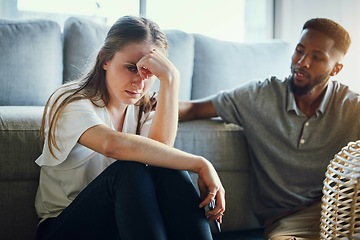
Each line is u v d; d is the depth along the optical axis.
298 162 1.84
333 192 1.43
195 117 2.02
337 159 1.43
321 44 1.79
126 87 1.37
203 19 2.91
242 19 3.01
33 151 1.66
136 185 1.20
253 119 1.91
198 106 2.02
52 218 1.43
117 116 1.46
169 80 1.42
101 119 1.40
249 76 2.61
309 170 1.83
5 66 2.12
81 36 2.28
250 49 2.65
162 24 2.81
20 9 2.51
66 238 1.31
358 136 1.81
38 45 2.19
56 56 2.25
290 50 2.75
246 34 3.03
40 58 2.19
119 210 1.19
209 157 1.95
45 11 2.55
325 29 1.80
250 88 1.96
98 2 2.64
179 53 2.44
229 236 2.02
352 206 1.31
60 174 1.42
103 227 1.31
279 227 1.75
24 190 1.67
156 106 1.44
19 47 2.15
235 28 3.00
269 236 1.71
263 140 1.89
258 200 1.98
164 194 1.28
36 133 1.67
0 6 2.47
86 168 1.42
